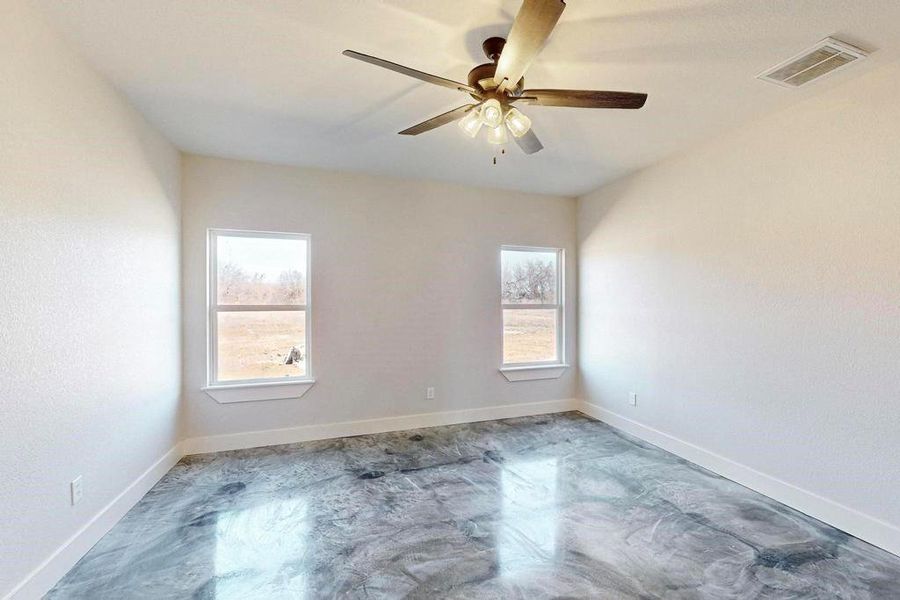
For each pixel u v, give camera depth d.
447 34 1.71
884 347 1.93
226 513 2.23
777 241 2.38
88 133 1.89
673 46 1.78
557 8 1.22
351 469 2.80
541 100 1.74
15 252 1.47
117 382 2.13
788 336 2.33
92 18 1.60
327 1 1.52
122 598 1.60
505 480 2.64
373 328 3.56
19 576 1.48
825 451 2.15
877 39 1.72
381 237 3.59
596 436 3.48
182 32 1.69
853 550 1.92
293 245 3.40
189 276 3.05
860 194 2.01
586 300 4.15
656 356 3.27
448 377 3.82
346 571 1.77
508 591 1.66
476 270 3.93
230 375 3.22
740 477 2.59
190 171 3.05
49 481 1.63
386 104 2.32
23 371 1.50
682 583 1.70
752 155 2.52
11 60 1.44
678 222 3.06
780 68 1.94
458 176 3.61
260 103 2.30
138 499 2.34
